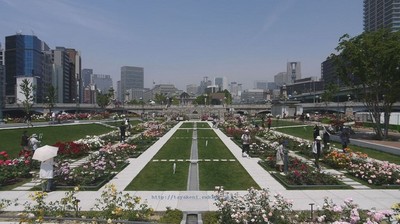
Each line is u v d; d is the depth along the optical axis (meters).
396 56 41.44
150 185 19.05
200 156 30.72
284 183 19.03
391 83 43.47
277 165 23.22
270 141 40.38
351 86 48.88
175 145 39.91
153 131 53.44
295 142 37.22
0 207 14.07
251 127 59.91
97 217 12.58
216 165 25.92
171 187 18.56
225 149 35.81
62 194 17.00
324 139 32.53
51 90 111.62
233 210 11.92
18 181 20.17
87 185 18.45
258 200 12.51
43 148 17.64
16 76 161.25
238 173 22.64
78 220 12.26
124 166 25.25
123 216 12.49
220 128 70.00
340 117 91.06
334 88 89.50
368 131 57.03
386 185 18.83
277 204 12.35
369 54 43.78
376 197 16.72
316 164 24.55
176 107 157.00
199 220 13.12
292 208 14.51
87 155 30.84
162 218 12.81
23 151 25.31
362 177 20.38
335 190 18.00
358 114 91.69
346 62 47.59
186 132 60.69
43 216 12.30
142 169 24.20
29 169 21.56
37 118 76.12
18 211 14.39
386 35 45.62
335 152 25.94
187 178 20.98
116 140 44.47
